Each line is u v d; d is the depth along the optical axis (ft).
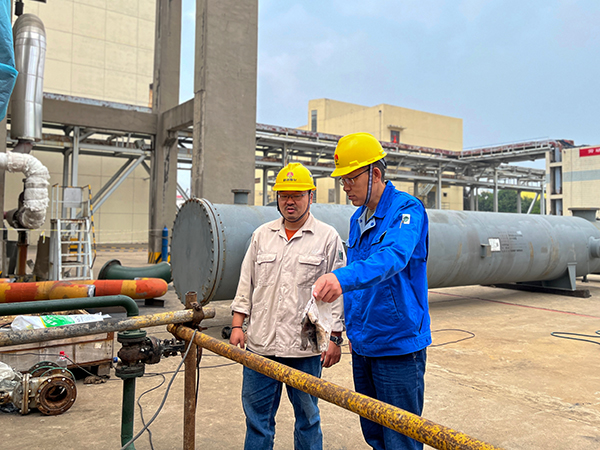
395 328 6.84
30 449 9.77
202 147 39.37
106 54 99.71
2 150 38.17
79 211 39.29
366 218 7.46
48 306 7.45
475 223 28.32
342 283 5.03
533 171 127.24
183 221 21.59
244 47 41.37
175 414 11.85
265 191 87.66
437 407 12.61
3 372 12.01
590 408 12.69
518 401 13.14
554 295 33.53
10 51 14.64
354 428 11.21
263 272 8.43
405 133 147.74
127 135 67.77
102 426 11.00
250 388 8.23
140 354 7.84
